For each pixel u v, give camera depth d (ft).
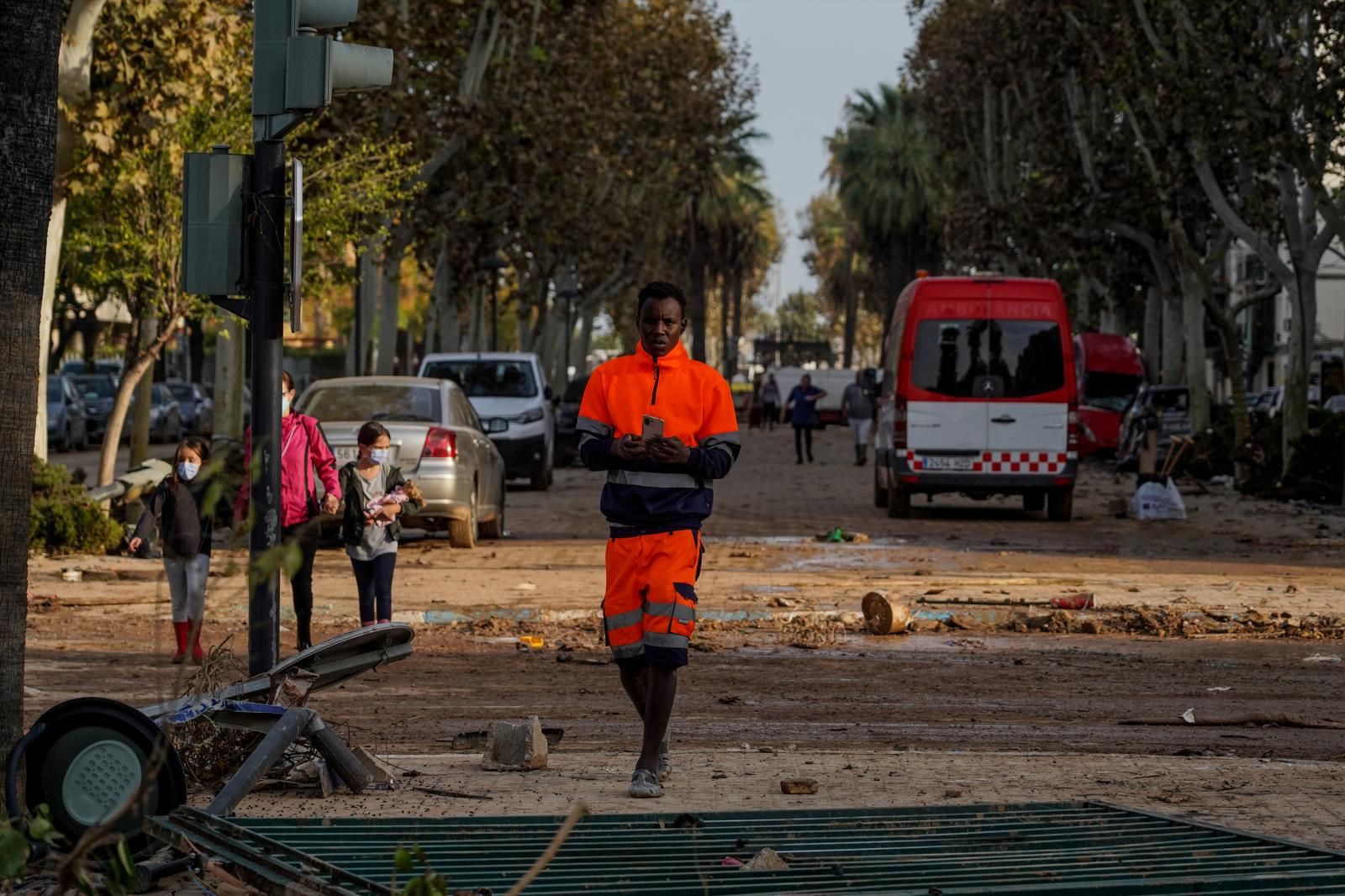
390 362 255.29
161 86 120.37
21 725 34.06
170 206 137.59
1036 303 150.20
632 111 315.78
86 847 20.35
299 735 39.68
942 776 43.70
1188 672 67.97
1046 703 60.23
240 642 68.44
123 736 32.99
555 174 253.24
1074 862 33.14
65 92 111.45
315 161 167.63
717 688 63.31
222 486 19.20
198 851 31.40
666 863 32.65
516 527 146.30
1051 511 153.07
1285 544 128.06
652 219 364.38
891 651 74.02
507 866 32.24
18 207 33.27
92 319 397.60
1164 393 260.42
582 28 254.88
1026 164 323.16
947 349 150.20
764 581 100.01
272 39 46.50
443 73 210.38
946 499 189.47
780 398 483.10
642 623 41.16
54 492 116.67
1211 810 39.60
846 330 623.77
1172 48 194.59
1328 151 178.50
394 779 41.47
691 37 334.24
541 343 357.20
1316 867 32.78
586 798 39.73
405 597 92.02
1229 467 227.61
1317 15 176.14
